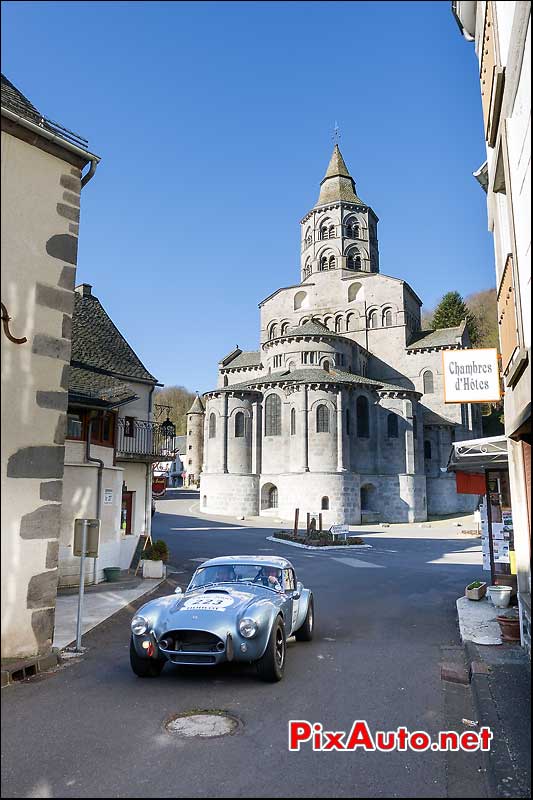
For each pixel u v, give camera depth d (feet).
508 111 23.71
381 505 168.04
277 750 17.95
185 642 24.52
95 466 54.29
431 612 43.32
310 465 156.25
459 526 152.15
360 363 193.77
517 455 30.42
